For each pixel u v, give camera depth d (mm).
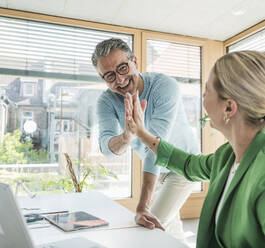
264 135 756
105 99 1740
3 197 632
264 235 654
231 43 3996
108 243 875
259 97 722
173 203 1701
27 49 3285
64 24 3393
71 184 3074
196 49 4043
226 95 768
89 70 3516
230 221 745
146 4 3078
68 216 1134
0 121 3156
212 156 1077
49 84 3352
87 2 3033
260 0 3008
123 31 3607
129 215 1198
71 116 3418
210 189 908
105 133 1657
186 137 1763
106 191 3490
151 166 1372
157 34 3750
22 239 602
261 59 731
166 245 858
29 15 3232
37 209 1299
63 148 3365
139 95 1614
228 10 3217
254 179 683
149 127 1528
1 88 3178
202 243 874
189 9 3195
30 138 3254
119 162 3562
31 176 3232
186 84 3938
